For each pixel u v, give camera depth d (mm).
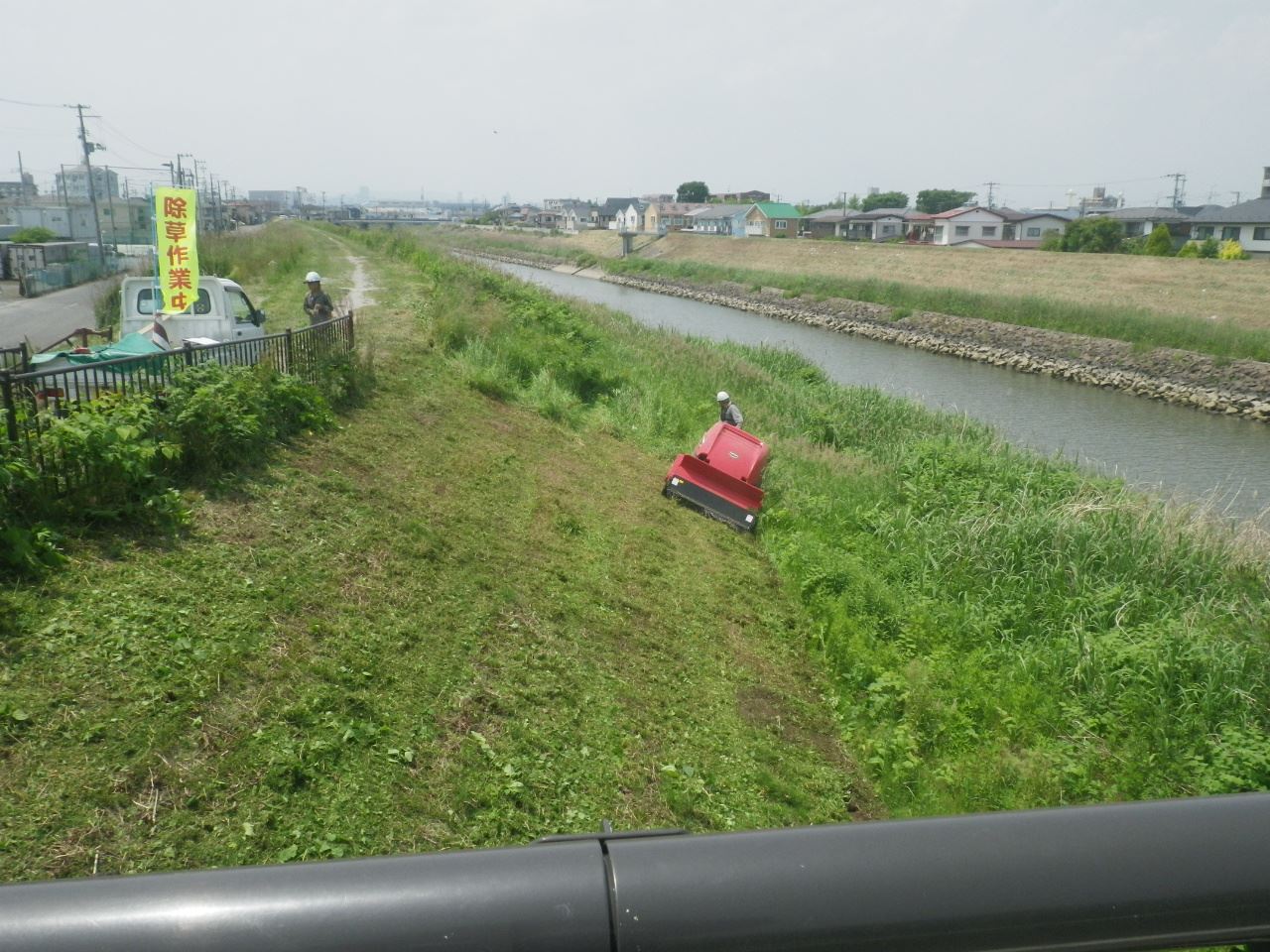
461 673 7266
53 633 5742
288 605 7039
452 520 10109
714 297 67188
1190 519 15102
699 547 12531
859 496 15852
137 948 1159
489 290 28344
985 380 36438
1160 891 1315
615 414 19234
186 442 8555
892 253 71312
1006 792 8109
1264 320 41469
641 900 1253
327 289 27594
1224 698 9328
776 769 7930
